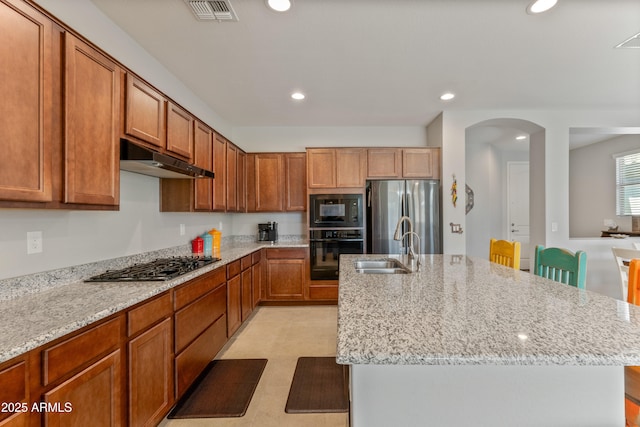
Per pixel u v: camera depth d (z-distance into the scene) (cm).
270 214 450
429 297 129
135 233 235
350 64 259
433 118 409
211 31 211
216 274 246
